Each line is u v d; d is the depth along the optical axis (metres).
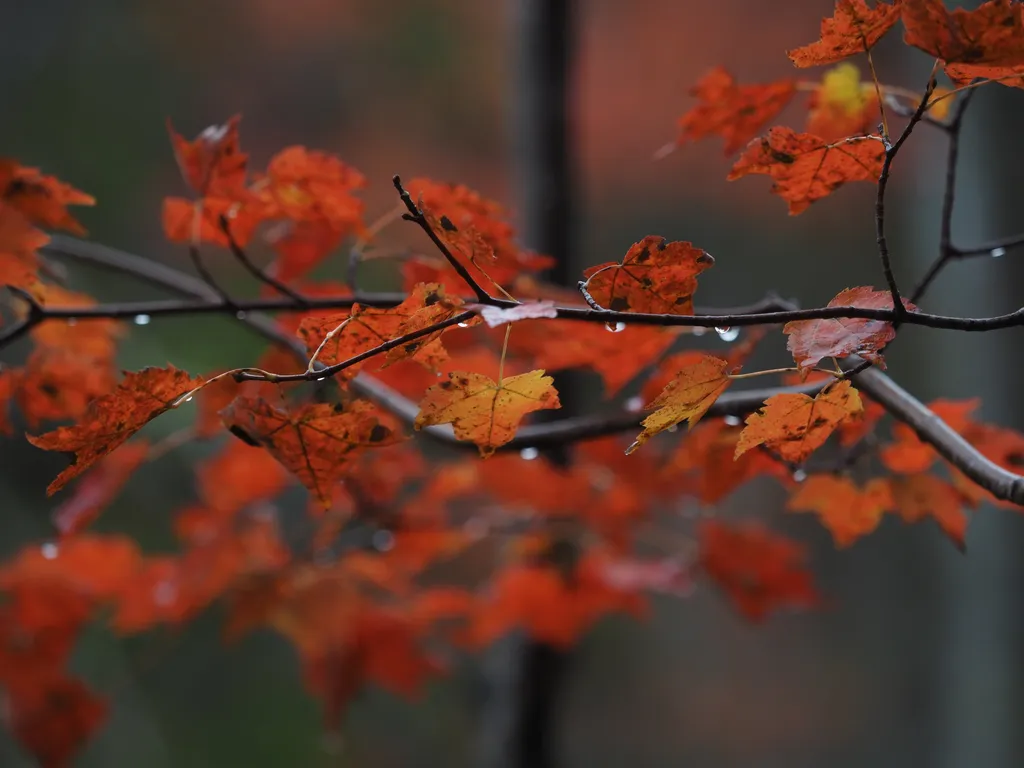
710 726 11.93
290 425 2.55
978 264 4.02
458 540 3.46
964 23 2.52
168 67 10.86
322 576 3.28
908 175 9.14
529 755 4.13
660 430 2.54
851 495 2.71
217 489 3.30
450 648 5.39
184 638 8.84
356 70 11.38
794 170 2.59
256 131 11.24
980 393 4.06
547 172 3.86
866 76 5.30
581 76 4.22
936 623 5.10
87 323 2.80
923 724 11.46
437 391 2.54
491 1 11.27
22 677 3.17
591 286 2.57
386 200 11.36
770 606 3.38
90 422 2.54
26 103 10.02
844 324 2.54
